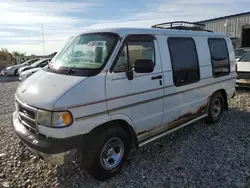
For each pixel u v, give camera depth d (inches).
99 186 124.8
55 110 107.7
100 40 136.7
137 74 136.7
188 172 135.3
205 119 211.5
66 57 145.7
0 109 290.8
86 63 130.8
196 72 181.2
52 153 109.0
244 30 783.7
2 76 861.2
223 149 162.9
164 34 157.9
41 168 142.6
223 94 221.6
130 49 134.9
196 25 206.7
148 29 150.7
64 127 108.6
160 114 155.4
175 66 161.6
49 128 109.5
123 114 131.8
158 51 150.9
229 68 221.8
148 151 162.4
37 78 138.3
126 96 131.8
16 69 852.6
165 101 157.1
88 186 125.0
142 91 140.0
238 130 197.9
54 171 139.2
